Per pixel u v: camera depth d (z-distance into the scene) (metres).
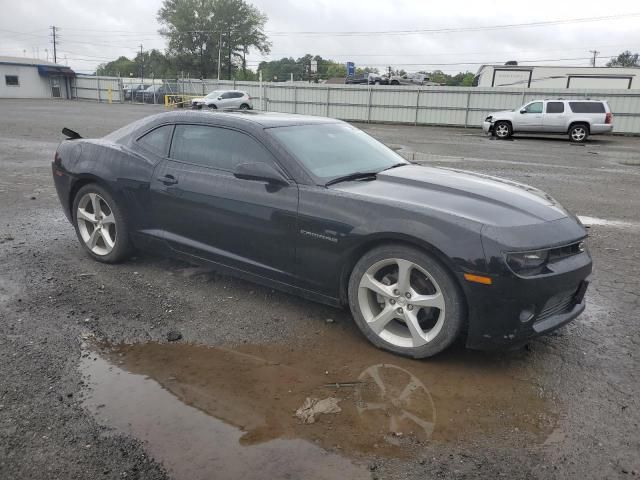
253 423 2.76
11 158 12.06
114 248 4.95
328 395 3.04
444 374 3.29
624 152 18.83
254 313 4.11
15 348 3.46
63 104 45.28
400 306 3.46
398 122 34.22
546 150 18.88
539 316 3.25
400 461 2.50
